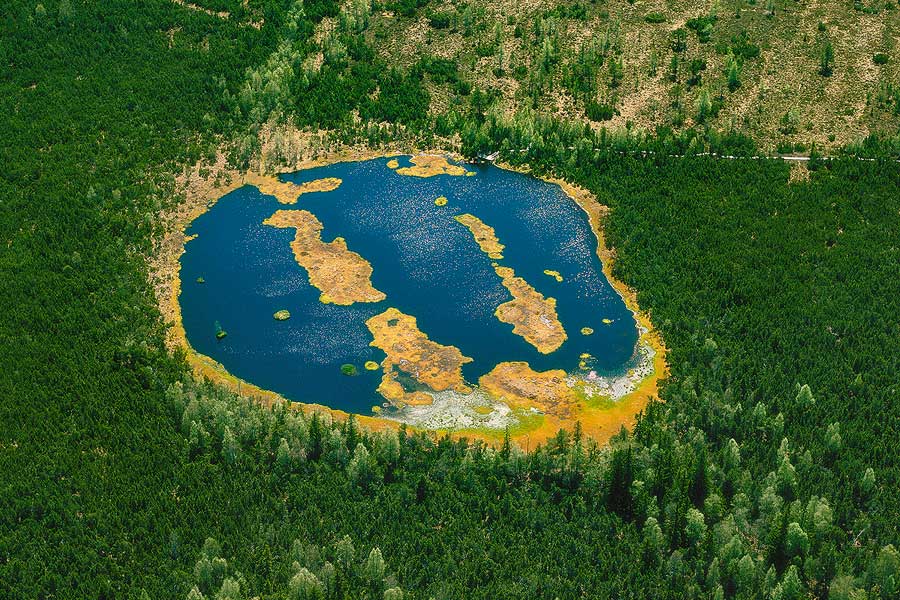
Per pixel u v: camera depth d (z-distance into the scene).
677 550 125.50
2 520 129.75
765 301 174.75
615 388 160.88
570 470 138.38
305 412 155.00
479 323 176.75
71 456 139.38
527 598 119.75
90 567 123.31
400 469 140.38
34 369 156.38
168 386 154.12
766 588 121.88
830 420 147.00
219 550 125.06
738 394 154.50
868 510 133.50
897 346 162.38
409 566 123.88
